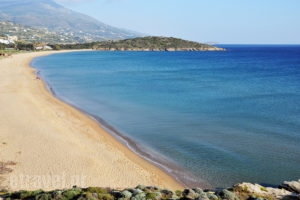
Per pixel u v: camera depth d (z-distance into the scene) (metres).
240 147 27.92
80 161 24.09
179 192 17.17
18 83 62.44
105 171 22.75
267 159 25.30
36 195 15.62
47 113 38.44
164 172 23.33
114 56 181.38
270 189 18.02
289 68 107.94
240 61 145.50
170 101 47.97
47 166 22.83
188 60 152.88
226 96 52.53
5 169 21.89
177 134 31.64
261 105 44.97
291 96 52.59
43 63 121.44
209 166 24.28
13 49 196.38
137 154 26.64
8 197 15.96
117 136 31.22
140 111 41.34
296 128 33.31
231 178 22.36
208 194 16.34
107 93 55.31
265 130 32.69
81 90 58.66
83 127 33.66
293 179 22.02
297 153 26.42
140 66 116.38
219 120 36.69
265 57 177.38
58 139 28.73
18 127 31.78
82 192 15.84
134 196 15.30
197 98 50.56
